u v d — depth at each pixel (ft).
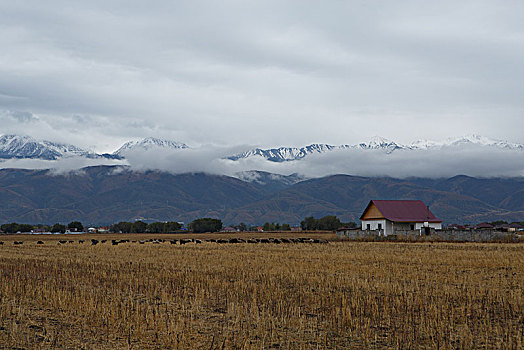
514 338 60.54
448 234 263.90
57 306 77.25
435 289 90.48
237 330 64.69
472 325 66.59
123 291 94.22
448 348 56.80
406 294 85.66
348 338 61.36
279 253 176.14
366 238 282.77
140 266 136.56
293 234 464.65
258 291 90.07
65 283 104.63
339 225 604.90
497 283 97.91
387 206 321.93
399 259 144.36
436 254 162.61
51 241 352.49
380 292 88.33
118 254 186.19
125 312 73.05
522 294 84.94
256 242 277.44
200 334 63.00
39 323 67.92
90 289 95.50
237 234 509.76
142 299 85.87
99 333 63.21
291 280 102.89
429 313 72.38
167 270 124.36
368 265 129.18
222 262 142.10
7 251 215.10
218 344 58.90
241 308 75.56
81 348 57.82
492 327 65.57
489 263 132.05
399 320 69.05
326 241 268.82
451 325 66.13
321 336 62.23
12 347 57.77
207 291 90.79
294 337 61.72
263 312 72.54
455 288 91.71
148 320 68.54
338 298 82.38
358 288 92.12
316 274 110.63
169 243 289.74
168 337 60.64
